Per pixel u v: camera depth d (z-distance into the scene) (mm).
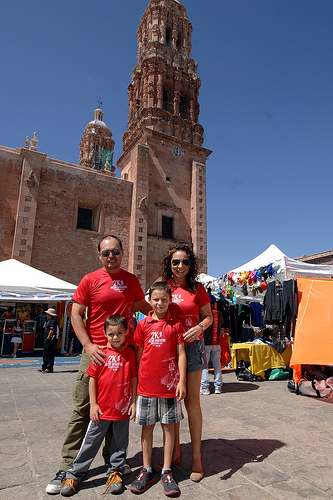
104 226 21859
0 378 9094
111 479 2902
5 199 19094
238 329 13852
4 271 13586
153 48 28047
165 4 30312
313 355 7238
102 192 22281
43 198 20125
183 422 5133
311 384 7020
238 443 4031
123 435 3078
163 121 25562
